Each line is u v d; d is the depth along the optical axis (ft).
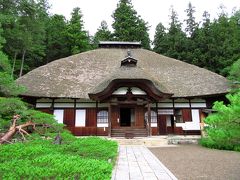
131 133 66.39
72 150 27.53
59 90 70.85
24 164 14.98
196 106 75.05
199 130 72.64
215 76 81.92
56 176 13.24
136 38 145.79
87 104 72.69
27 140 36.19
